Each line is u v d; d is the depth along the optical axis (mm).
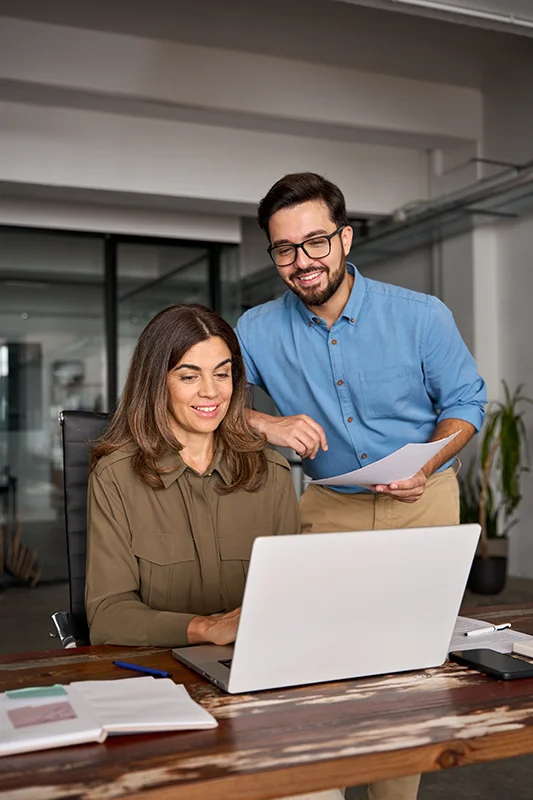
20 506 6250
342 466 2365
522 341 6074
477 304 6277
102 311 6449
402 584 1224
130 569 1642
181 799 876
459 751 998
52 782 887
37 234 6266
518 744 1030
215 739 1004
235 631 1389
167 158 5664
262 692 1185
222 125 5750
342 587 1180
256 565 1109
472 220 6062
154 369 1696
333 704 1131
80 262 6391
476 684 1220
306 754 957
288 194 1990
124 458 1707
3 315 6195
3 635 4617
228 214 6711
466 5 3408
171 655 1398
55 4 4602
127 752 966
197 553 1692
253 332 2375
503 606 1812
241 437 1775
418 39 5250
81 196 5715
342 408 2291
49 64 4828
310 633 1188
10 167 5297
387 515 2318
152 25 4902
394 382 2250
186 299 6676
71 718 1036
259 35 5090
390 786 1898
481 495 5512
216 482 1745
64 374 6363
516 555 6094
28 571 6184
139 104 5207
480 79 5977
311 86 5527
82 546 1882
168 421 1696
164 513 1690
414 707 1118
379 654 1255
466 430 2229
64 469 1908
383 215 6402
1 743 961
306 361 2293
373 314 2223
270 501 1810
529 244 5957
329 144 6164
